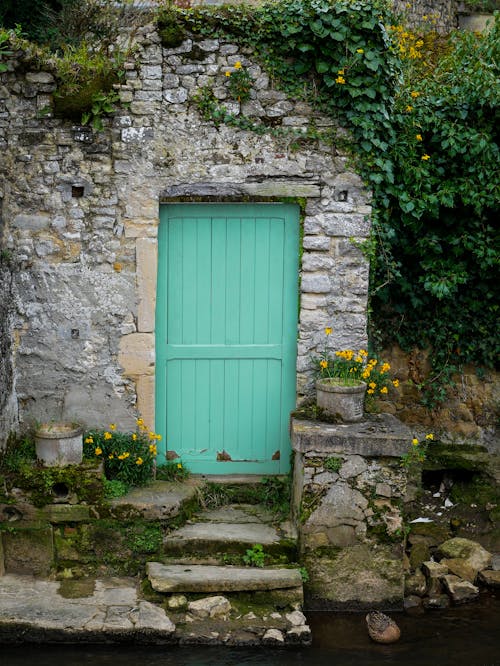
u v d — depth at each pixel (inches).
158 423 257.8
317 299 248.8
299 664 200.5
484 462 280.5
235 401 258.7
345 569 229.5
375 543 229.3
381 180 244.1
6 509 229.9
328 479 227.9
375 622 213.8
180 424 258.7
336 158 243.1
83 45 243.0
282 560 230.1
